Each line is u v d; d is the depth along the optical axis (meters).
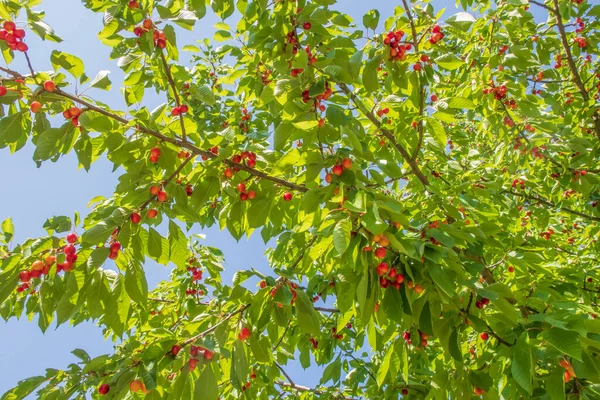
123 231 2.56
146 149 2.89
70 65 2.60
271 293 2.62
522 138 4.57
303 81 2.73
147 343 2.82
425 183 3.91
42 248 2.45
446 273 2.23
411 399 3.62
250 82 4.19
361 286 1.99
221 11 3.67
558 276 3.43
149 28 2.65
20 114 2.66
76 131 2.74
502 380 2.51
